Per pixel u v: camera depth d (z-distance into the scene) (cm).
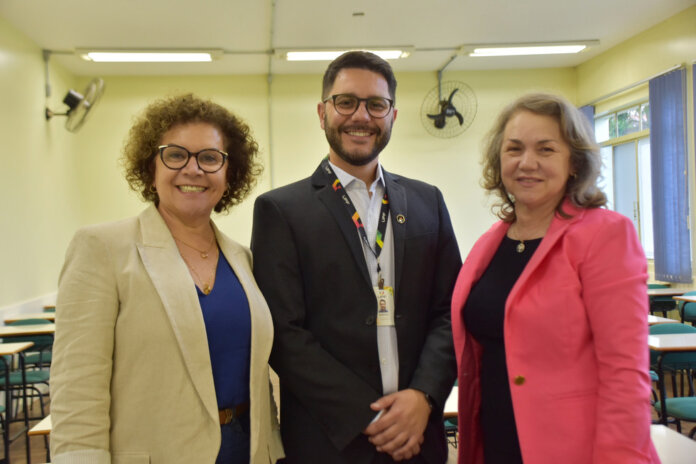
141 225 128
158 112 132
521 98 136
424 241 158
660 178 593
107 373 113
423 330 156
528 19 589
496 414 136
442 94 768
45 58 612
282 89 747
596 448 112
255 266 151
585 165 130
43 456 367
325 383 138
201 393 118
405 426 136
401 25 592
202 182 130
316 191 158
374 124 153
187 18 553
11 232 509
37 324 463
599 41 655
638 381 109
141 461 113
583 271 120
